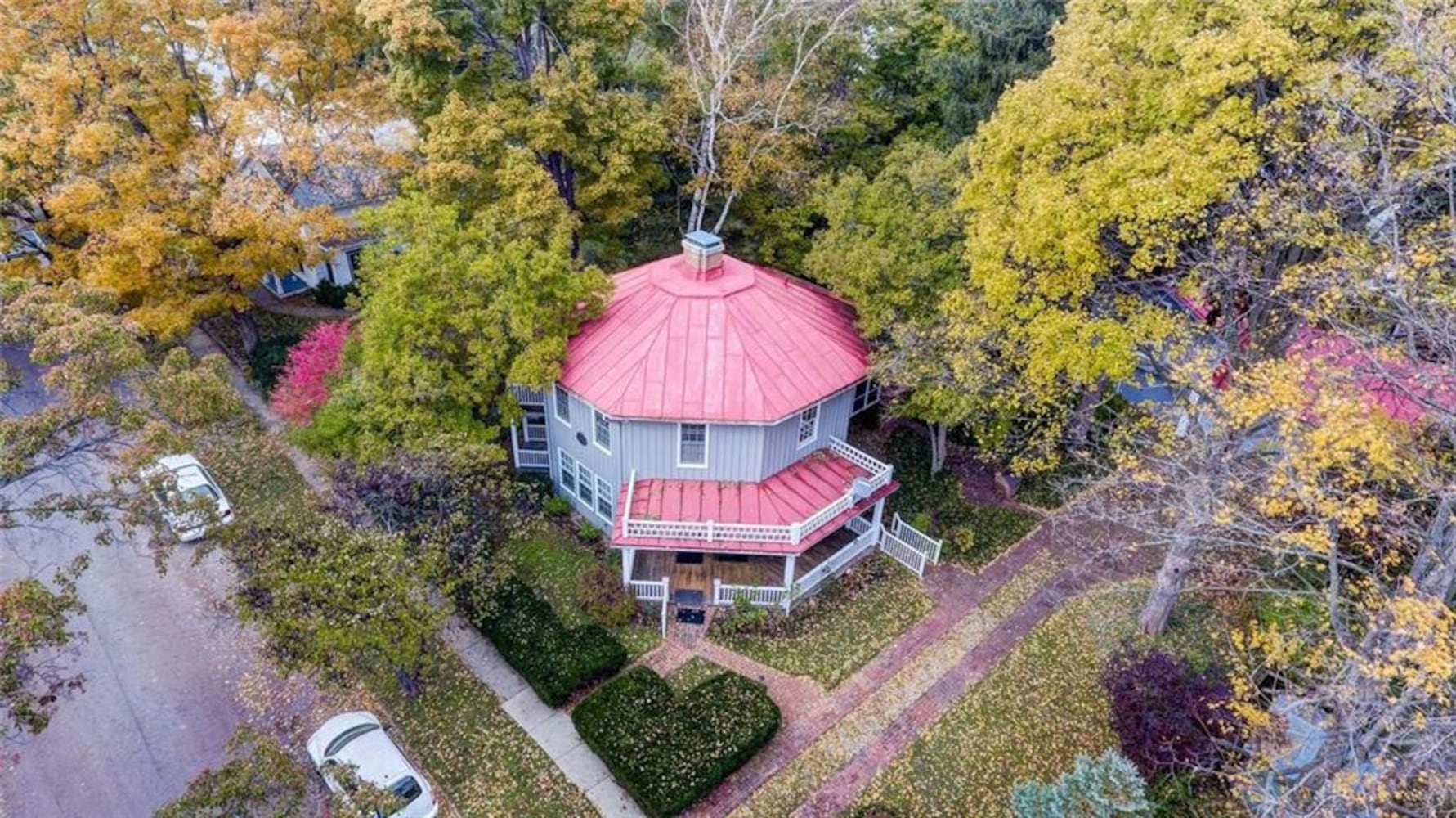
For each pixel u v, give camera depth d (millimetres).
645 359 24375
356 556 19062
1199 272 18859
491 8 29469
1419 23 15273
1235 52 16688
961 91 32812
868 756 20156
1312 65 16625
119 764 19969
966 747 20438
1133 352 20078
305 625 17672
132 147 29047
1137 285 21469
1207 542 19516
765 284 27266
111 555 26359
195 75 31094
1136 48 20031
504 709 21297
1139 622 23891
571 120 29766
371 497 21078
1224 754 18266
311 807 16984
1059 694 21891
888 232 26391
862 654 23031
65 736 20562
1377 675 12797
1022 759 20125
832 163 35031
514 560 25812
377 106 32406
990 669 22625
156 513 17578
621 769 18719
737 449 24766
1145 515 20203
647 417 23594
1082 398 27656
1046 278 20453
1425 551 15305
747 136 31781
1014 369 25562
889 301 25797
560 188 32219
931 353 24922
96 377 17141
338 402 24094
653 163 33188
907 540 26766
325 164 31344
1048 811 16859
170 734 20766
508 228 27141
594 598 23703
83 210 28359
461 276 24344
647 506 24312
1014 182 21359
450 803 18969
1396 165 16594
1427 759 14031
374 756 18797
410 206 24984
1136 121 19359
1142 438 23625
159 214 29109
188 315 31109
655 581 25250
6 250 29547
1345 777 13391
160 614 24281
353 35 33062
